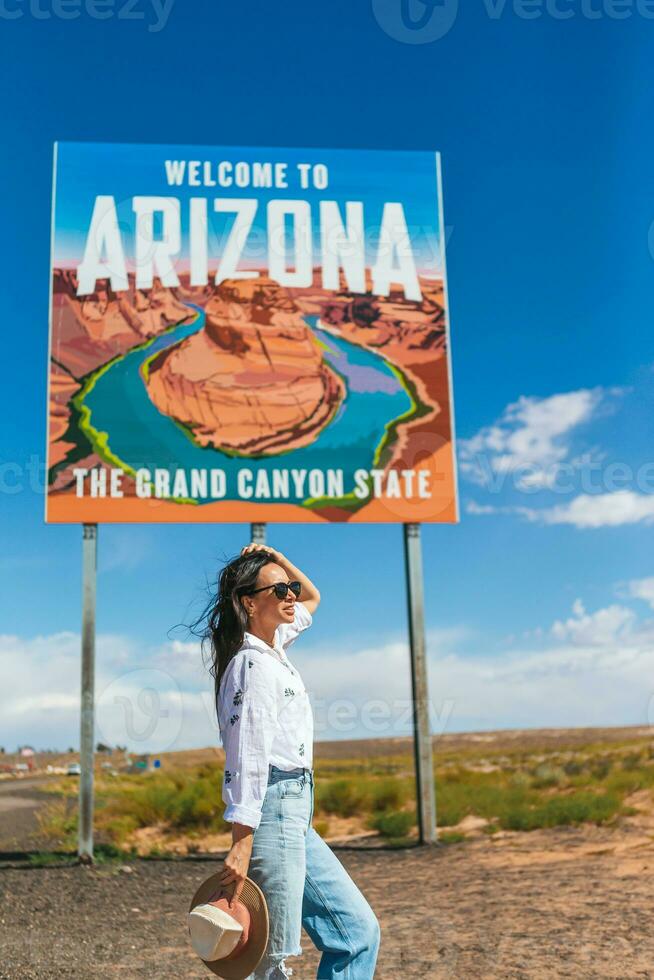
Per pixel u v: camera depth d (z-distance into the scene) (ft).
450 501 36.47
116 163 37.81
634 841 32.32
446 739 210.18
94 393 35.78
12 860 34.14
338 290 37.81
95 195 37.45
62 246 36.81
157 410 35.96
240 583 11.96
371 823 44.98
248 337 36.99
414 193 38.93
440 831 41.01
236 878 10.72
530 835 36.17
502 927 20.89
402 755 166.09
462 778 70.03
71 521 34.68
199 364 36.52
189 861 34.17
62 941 21.58
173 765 60.29
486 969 17.58
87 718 34.09
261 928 10.67
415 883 27.76
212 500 35.65
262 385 36.70
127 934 22.38
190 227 37.58
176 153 38.14
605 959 17.79
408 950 19.26
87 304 36.50
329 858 11.71
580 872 27.37
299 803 11.22
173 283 37.04
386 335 37.65
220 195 38.01
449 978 17.11
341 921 11.53
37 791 66.54
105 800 47.21
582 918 21.26
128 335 36.37
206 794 45.42
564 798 42.52
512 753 137.49
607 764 71.72
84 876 30.68
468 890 25.85
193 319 36.86
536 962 17.87
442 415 37.14
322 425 36.60
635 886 24.54
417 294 38.19
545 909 22.48
